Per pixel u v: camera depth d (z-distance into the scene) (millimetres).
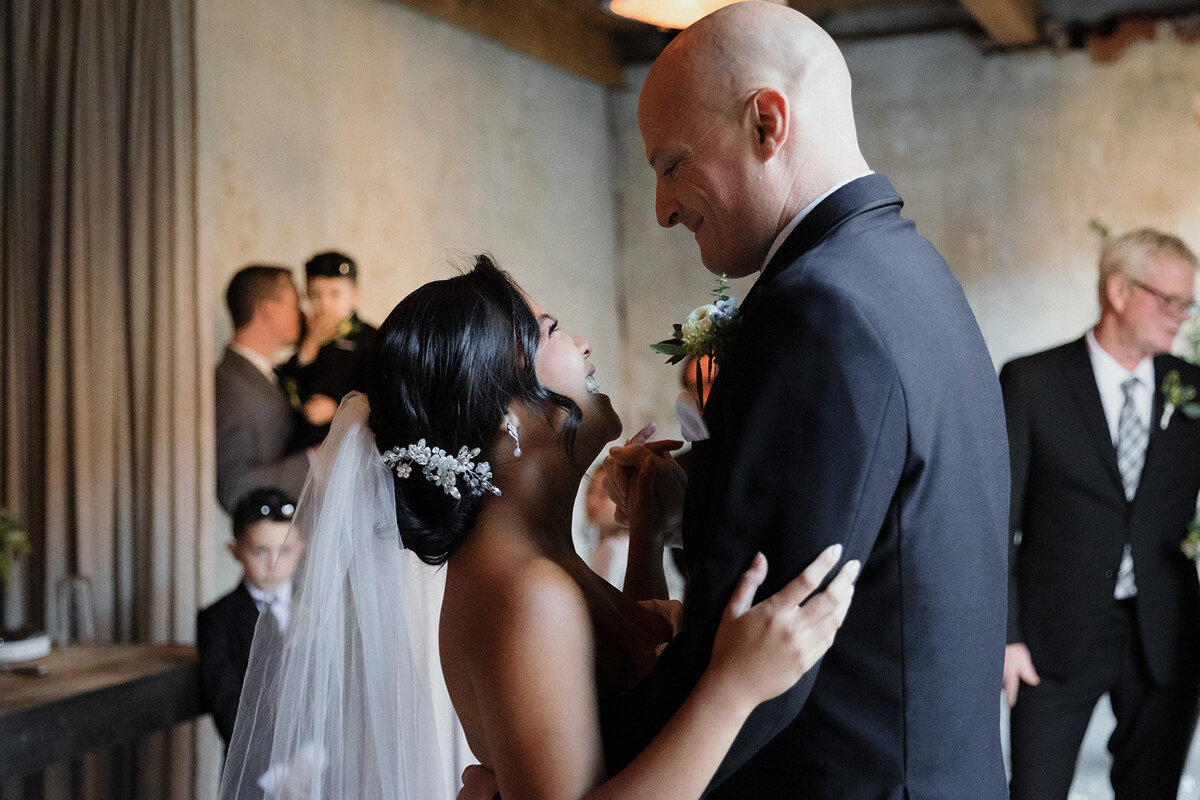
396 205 6109
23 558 4234
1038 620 3574
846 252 1349
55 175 4238
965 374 1402
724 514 1287
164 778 4160
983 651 1415
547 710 1330
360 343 4984
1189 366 3613
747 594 1259
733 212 1451
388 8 6090
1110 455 3506
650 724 1328
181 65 4422
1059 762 3561
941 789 1350
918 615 1333
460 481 1479
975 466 1397
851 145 1459
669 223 1540
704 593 1299
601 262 8344
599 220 8320
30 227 4250
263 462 4754
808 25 1446
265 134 5195
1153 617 3494
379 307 5949
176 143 4395
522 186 7344
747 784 1415
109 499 4305
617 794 1251
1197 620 3543
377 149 5977
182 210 4406
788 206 1426
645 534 1850
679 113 1445
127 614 4316
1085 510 3518
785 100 1392
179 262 4395
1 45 4195
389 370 1522
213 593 4523
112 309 4332
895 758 1339
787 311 1282
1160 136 7031
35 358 4273
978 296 7512
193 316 4422
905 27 7629
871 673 1349
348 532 1687
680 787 1222
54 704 2910
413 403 1500
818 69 1420
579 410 1552
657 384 8477
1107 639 3523
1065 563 3535
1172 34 6977
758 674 1219
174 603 4332
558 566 1446
